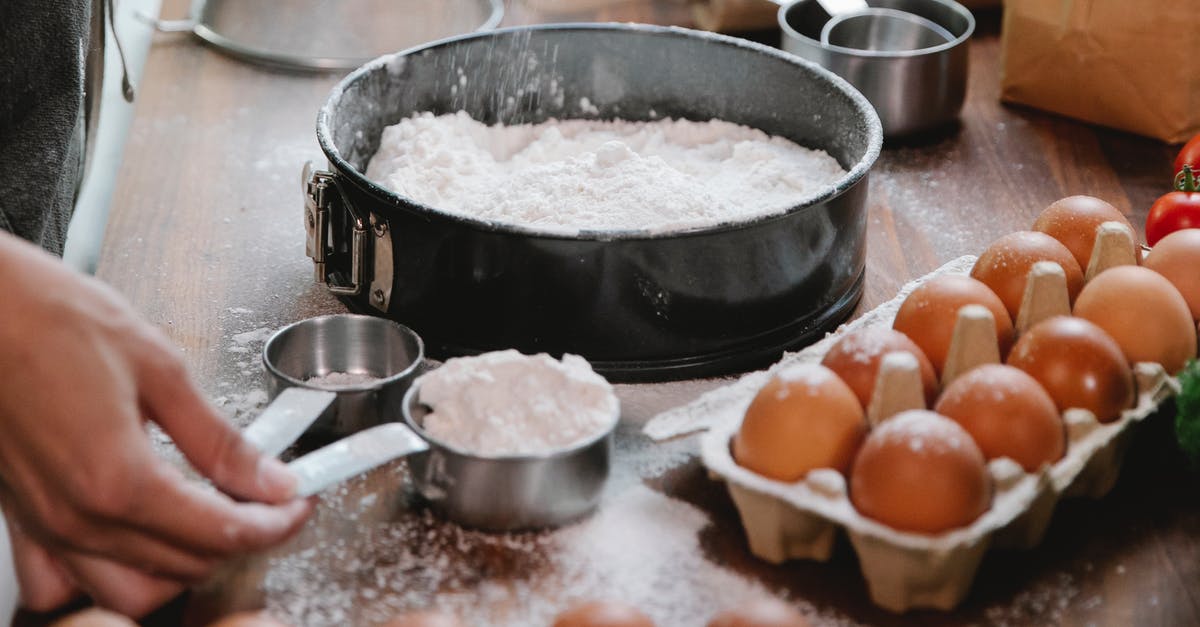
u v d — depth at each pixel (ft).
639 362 2.44
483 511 2.18
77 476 1.96
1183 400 2.19
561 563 2.16
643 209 2.53
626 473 2.29
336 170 2.50
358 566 2.15
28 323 1.96
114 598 2.04
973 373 2.17
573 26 2.88
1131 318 2.27
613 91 2.93
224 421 2.06
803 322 2.52
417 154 2.74
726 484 2.23
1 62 2.38
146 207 2.84
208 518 2.00
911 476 2.05
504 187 2.64
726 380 2.46
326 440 2.31
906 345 2.23
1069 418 2.19
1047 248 2.39
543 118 2.94
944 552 2.05
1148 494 2.28
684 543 2.19
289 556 2.16
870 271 2.70
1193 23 2.94
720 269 2.40
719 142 2.87
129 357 2.01
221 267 2.69
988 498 2.09
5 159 2.39
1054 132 3.12
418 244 2.42
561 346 2.42
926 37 3.16
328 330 2.42
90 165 2.78
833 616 2.10
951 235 2.80
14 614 2.09
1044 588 2.14
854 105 2.69
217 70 3.30
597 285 2.38
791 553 2.16
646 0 3.50
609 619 1.96
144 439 1.99
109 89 3.10
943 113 3.05
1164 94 3.02
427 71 2.81
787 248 2.44
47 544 2.03
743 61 2.84
